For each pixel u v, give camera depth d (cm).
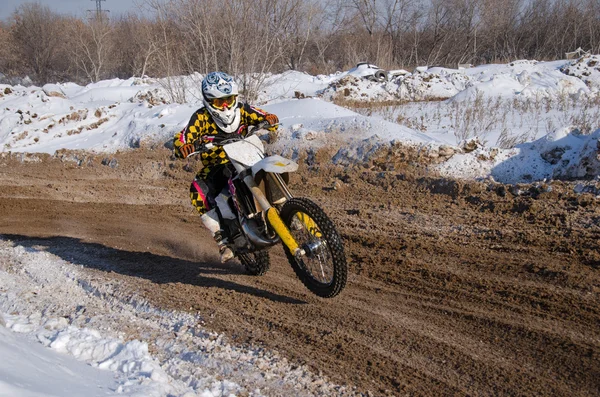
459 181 825
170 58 1753
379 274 577
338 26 3803
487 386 373
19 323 474
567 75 2133
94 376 361
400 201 826
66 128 1530
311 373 398
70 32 4525
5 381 276
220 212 541
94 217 909
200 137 511
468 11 3844
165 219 874
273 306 519
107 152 1328
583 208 692
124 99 2294
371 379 388
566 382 370
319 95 2031
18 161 1355
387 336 445
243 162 499
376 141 988
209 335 465
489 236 653
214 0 1667
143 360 390
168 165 1178
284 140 1096
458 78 2169
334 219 780
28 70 4709
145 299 552
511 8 3869
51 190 1102
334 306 509
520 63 2502
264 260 595
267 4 1662
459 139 1160
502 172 865
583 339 415
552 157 870
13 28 4656
